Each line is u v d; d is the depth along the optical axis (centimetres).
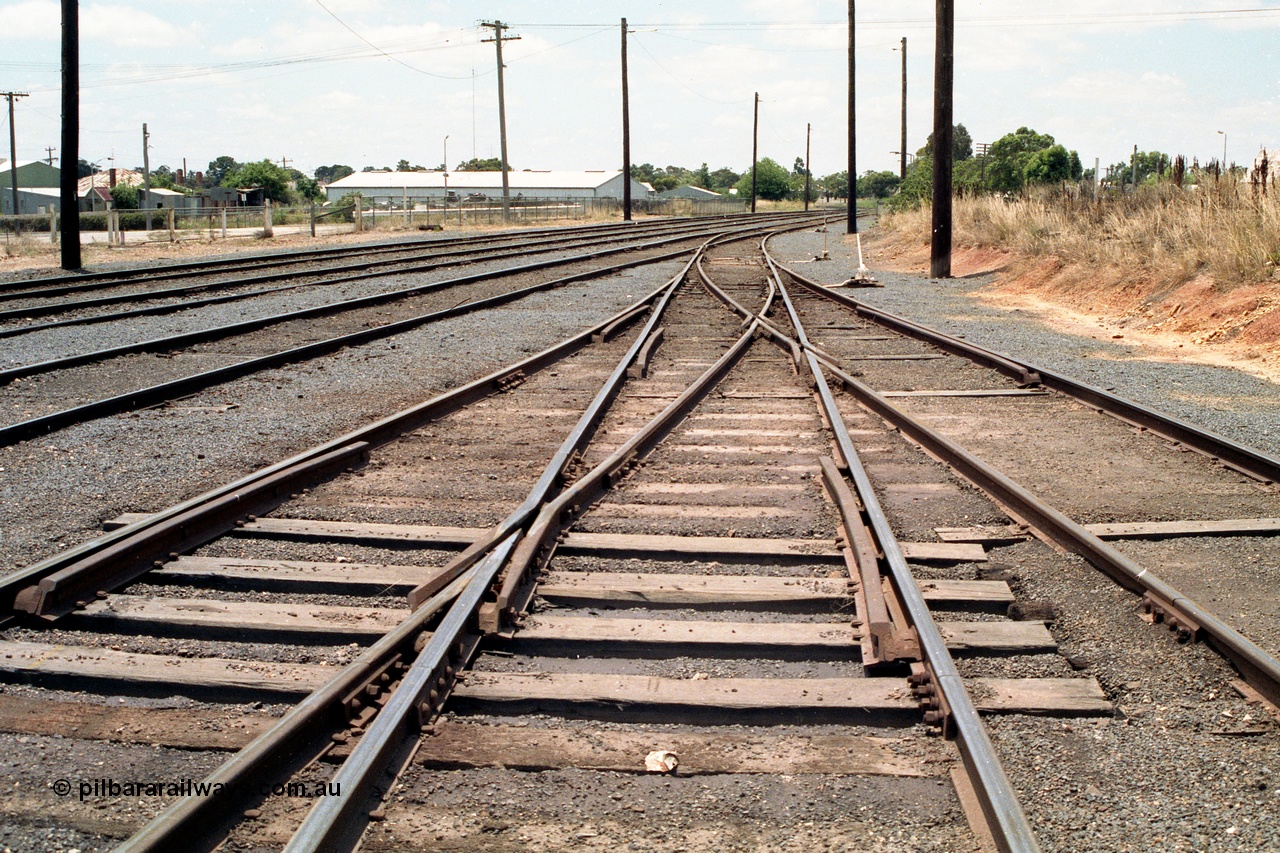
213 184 14150
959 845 347
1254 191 1897
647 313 1770
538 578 565
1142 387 1166
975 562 606
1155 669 476
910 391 1138
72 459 814
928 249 3247
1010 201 3169
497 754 399
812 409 1010
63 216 2475
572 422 959
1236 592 571
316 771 383
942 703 414
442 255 2855
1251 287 1588
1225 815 367
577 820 362
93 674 453
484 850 344
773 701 433
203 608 522
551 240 3925
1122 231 2108
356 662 429
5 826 355
